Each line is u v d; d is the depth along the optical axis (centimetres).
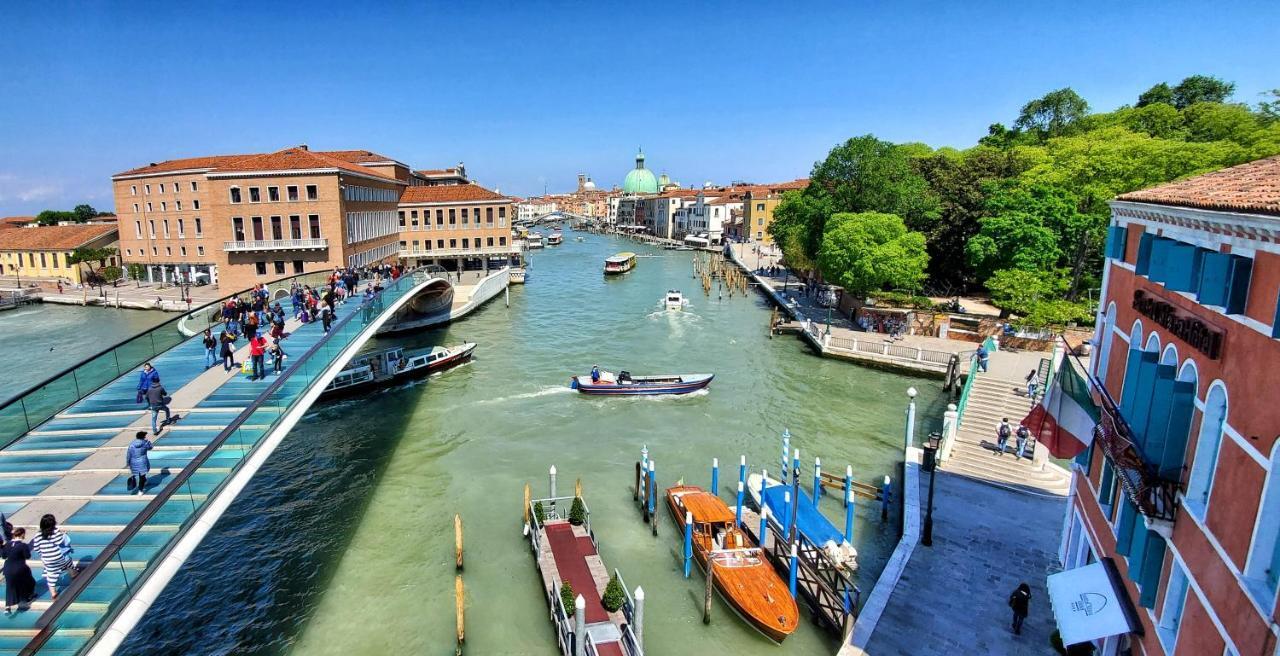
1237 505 854
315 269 5209
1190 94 6372
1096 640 1359
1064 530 1661
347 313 2939
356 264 5578
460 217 7594
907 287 4847
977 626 1558
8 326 5450
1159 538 1068
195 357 2234
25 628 945
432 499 2334
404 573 1916
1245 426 852
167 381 1986
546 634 1691
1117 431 1201
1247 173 1171
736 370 3934
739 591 1738
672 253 12269
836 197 5822
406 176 8975
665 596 1828
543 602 1805
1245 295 874
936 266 5794
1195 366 1020
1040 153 5900
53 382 1694
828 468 2598
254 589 1838
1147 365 1137
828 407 3288
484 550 2030
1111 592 1233
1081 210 4612
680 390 3425
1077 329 3888
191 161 7231
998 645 1496
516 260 8862
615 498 2352
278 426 1559
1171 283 1044
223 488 1255
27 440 1562
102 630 909
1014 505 2105
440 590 1845
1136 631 1145
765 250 10706
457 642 1625
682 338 4791
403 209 7488
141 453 1312
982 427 2670
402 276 3597
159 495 1048
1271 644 755
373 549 2031
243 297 2852
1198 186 1193
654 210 16838
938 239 5562
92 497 1298
